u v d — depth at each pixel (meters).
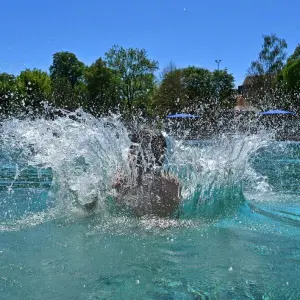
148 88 36.16
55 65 39.91
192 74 32.75
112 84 35.66
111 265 2.05
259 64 33.62
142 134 3.36
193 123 17.28
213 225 2.89
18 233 2.66
